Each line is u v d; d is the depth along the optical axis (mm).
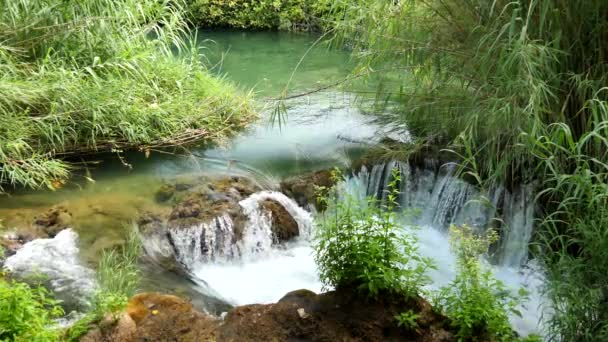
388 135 7320
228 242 5496
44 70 6645
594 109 4148
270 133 7738
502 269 5379
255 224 5668
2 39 6961
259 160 6891
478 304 3824
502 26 4996
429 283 4887
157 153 7043
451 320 3881
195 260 5332
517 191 5422
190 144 7344
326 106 8602
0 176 6094
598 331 3654
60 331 3717
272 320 3895
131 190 6027
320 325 3844
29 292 3361
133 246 5094
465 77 5480
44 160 6387
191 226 5387
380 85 6367
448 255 5625
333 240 4617
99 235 5219
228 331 3824
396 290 3939
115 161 6758
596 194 4035
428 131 6301
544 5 4379
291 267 5496
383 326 3842
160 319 3906
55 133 6535
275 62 11656
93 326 3736
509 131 4934
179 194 5949
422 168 6379
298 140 7453
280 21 15039
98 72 7477
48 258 4852
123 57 7469
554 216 4980
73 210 5562
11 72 6668
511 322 4496
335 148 7156
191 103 8031
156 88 7637
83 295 4398
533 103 4402
